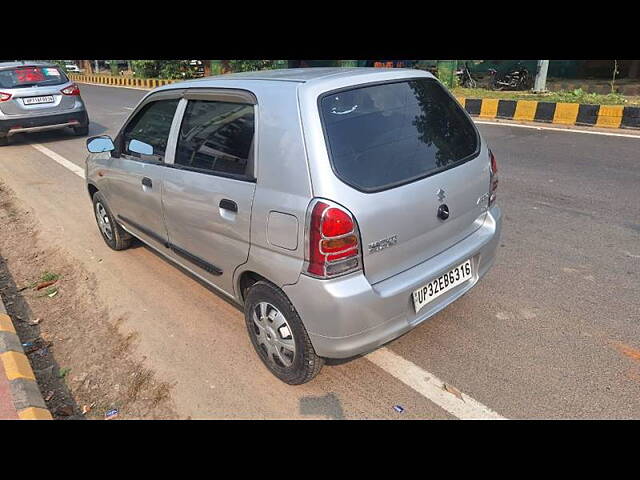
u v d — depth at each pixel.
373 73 2.66
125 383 2.96
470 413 2.52
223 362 3.04
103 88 24.14
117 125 11.98
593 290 3.55
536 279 3.75
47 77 9.77
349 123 2.40
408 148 2.55
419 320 2.59
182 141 3.15
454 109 3.01
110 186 4.13
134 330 3.45
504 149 7.75
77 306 3.88
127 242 4.67
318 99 2.36
